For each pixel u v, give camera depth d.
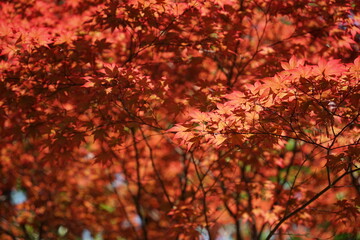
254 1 5.77
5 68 4.89
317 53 5.88
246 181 6.72
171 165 8.09
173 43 5.43
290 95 3.59
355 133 4.81
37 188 8.82
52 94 5.16
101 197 9.13
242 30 5.63
